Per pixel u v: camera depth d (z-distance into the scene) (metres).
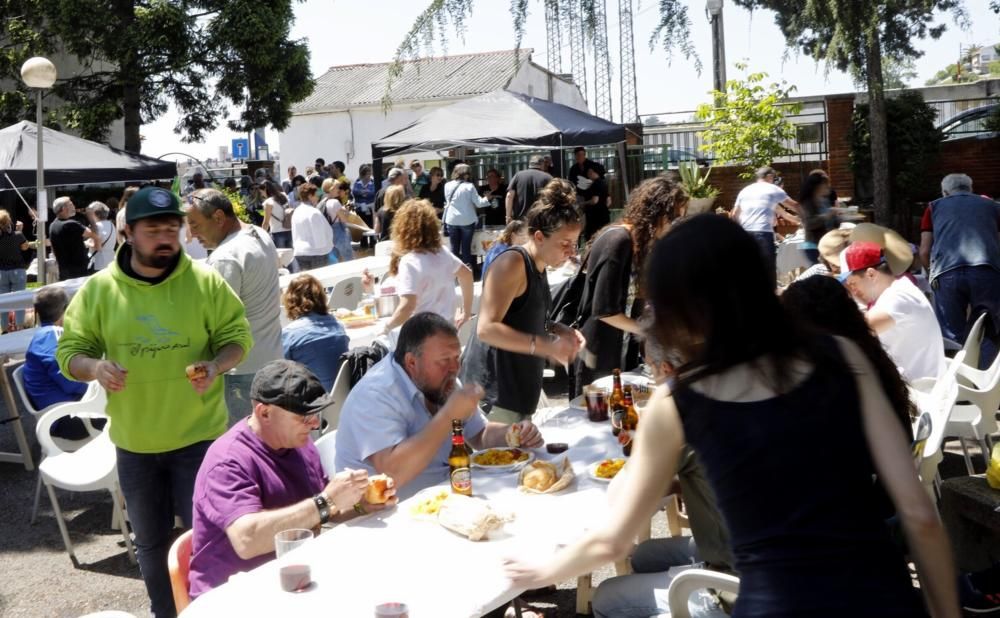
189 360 3.90
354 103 36.78
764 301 1.86
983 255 7.05
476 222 15.19
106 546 5.42
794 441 1.79
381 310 7.28
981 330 6.11
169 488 4.02
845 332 3.03
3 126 24.89
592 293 4.95
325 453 4.05
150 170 14.52
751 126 16.17
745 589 1.80
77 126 24.31
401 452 3.39
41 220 11.95
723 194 16.88
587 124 13.24
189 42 24.05
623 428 3.89
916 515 1.77
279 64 24.81
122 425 3.92
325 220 13.27
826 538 1.76
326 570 2.74
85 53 24.00
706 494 2.70
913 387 4.62
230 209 5.09
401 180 13.90
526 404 4.41
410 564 2.76
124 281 3.85
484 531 2.92
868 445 1.84
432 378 3.55
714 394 1.85
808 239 10.52
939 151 15.31
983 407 5.16
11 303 9.70
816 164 16.81
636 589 3.21
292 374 3.28
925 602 1.85
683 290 1.86
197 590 3.12
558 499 3.31
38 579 4.99
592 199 15.11
